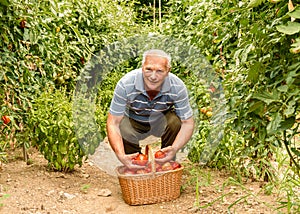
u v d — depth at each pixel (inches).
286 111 79.2
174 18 208.7
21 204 123.5
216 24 143.3
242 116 106.8
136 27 258.1
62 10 186.1
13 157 169.0
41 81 163.2
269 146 132.6
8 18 142.2
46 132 144.0
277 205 124.3
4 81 148.9
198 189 139.3
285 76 87.0
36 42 153.6
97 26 230.4
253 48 99.4
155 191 127.5
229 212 117.5
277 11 90.4
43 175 147.9
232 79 121.6
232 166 149.3
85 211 123.2
